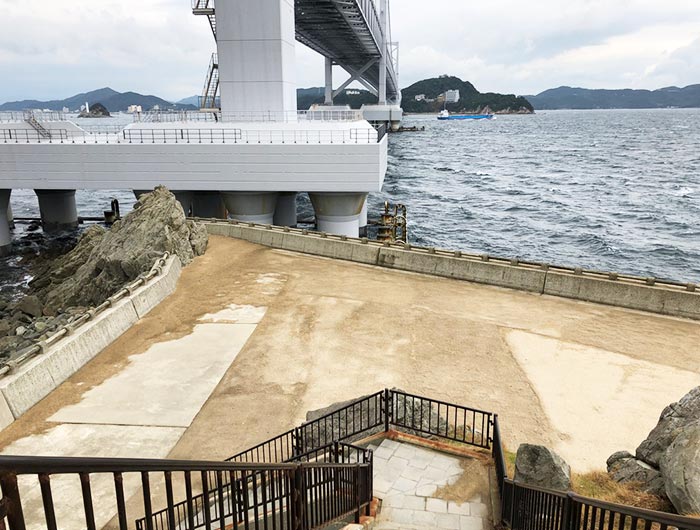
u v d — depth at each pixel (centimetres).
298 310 2228
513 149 14675
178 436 1366
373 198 7100
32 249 4897
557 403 1458
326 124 4316
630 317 2075
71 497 1132
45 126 4988
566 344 1842
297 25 8675
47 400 1555
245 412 1468
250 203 4234
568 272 2353
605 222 5619
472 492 961
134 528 1012
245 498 468
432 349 1823
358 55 13238
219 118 4712
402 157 12469
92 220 6047
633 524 392
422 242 4869
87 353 1803
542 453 893
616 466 1026
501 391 1527
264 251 3186
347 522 813
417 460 1066
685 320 2036
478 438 1207
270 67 4453
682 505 771
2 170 4097
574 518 523
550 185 8231
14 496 211
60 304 2927
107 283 2789
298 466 569
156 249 2819
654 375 1614
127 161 4044
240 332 2020
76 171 4088
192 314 2219
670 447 855
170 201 3128
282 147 3941
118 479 274
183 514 1011
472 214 6091
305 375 1667
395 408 1257
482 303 2258
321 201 4266
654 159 11875
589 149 14588
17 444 1334
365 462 888
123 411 1488
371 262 2869
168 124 4300
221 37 4403
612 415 1397
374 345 1867
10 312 2969
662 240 4866
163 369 1738
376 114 14412
